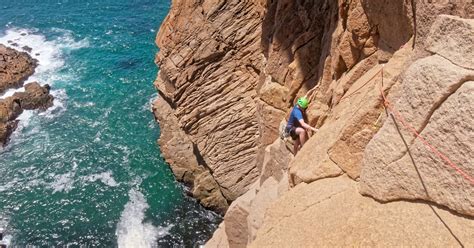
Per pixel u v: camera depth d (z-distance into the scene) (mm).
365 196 11125
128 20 63438
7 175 38469
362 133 12023
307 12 21250
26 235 33594
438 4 10102
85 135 42531
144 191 37031
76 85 49594
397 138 10062
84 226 34219
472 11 9430
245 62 31781
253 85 31984
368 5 14469
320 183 12695
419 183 9727
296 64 21578
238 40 31359
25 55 53969
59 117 44938
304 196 12492
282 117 23641
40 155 40438
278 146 20078
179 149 36906
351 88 15383
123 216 35031
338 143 12531
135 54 55188
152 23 62625
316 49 20812
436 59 9203
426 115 9336
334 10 18609
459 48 8852
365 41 15211
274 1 25328
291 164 14891
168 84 36125
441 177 9203
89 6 67938
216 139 33625
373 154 10664
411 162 9805
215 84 32969
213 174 34344
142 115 44781
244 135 32875
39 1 70062
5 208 35531
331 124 14945
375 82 13047
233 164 33562
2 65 50750
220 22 31516
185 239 33688
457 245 8844
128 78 50469
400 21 13258
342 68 16766
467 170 8680
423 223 9508
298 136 17328
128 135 42438
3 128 42719
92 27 61719
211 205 35750
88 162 39562
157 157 39812
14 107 45188
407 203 10109
